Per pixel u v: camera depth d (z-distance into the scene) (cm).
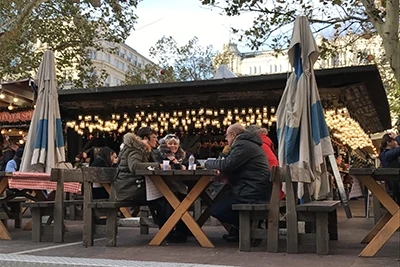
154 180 487
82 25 1934
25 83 1180
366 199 881
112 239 479
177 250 455
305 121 532
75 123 1495
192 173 465
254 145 486
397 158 677
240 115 1378
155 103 1384
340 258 403
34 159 650
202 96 1294
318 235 426
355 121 1560
